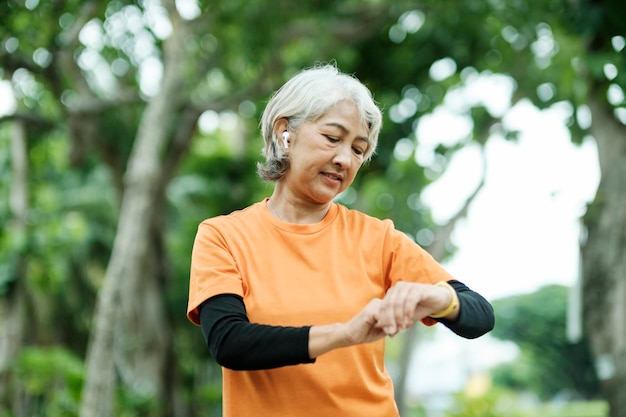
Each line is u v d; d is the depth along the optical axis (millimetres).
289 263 2049
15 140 11570
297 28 10719
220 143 16188
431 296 1832
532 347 43250
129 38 10164
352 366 1991
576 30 5938
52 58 9469
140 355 12898
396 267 2109
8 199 12883
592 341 6121
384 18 10930
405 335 12453
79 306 16969
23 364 11445
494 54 11320
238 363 1824
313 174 2074
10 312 11523
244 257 2049
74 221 12750
